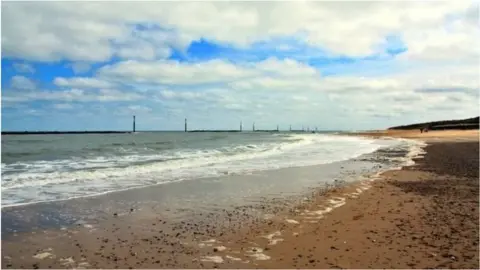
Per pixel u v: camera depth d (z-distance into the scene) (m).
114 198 11.77
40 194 12.12
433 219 8.98
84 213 9.88
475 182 14.51
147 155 27.30
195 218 9.50
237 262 6.47
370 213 9.74
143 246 7.35
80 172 16.66
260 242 7.55
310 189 13.47
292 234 8.06
